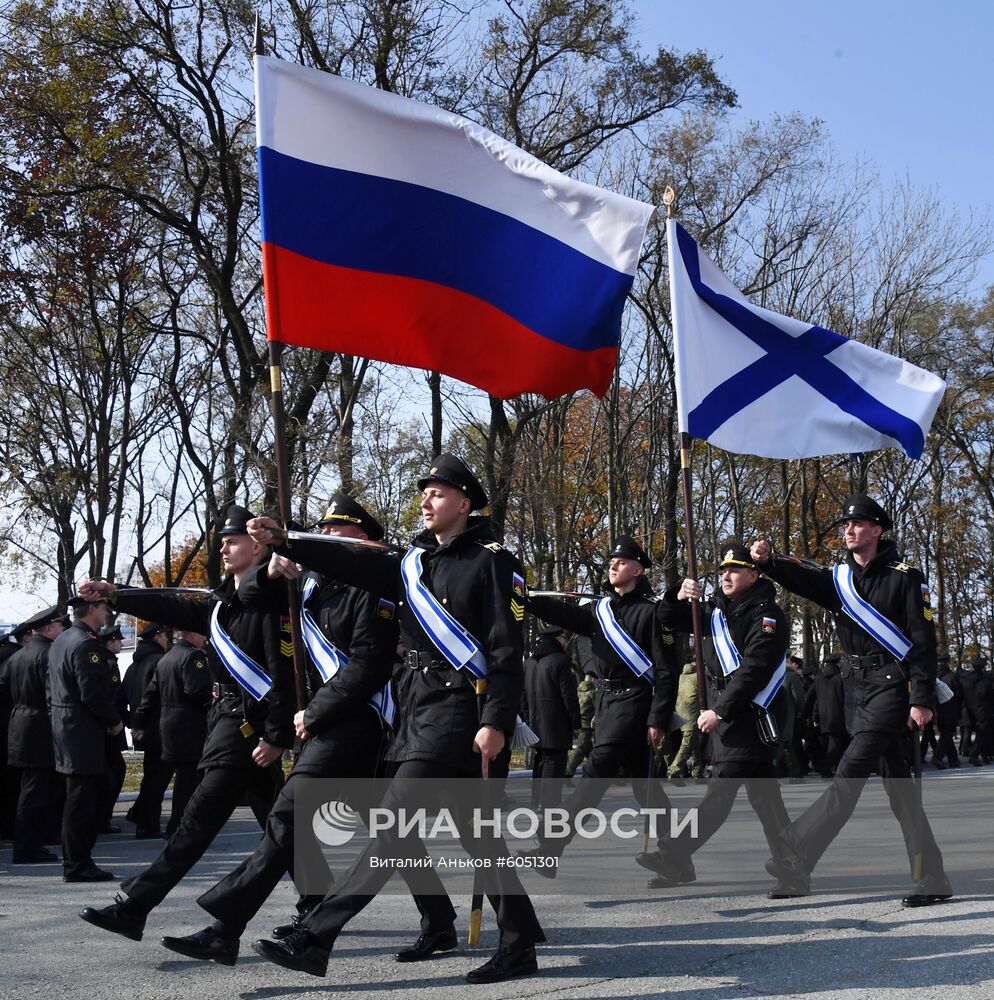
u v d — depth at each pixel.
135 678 12.45
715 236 27.72
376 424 21.75
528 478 25.55
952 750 21.62
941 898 6.66
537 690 11.00
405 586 5.24
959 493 42.84
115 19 21.06
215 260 23.88
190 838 5.57
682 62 24.39
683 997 4.73
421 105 6.47
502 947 5.15
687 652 15.53
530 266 6.56
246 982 5.12
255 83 6.19
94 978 5.22
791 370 7.86
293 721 5.64
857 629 6.89
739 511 32.22
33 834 9.38
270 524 5.16
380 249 6.33
